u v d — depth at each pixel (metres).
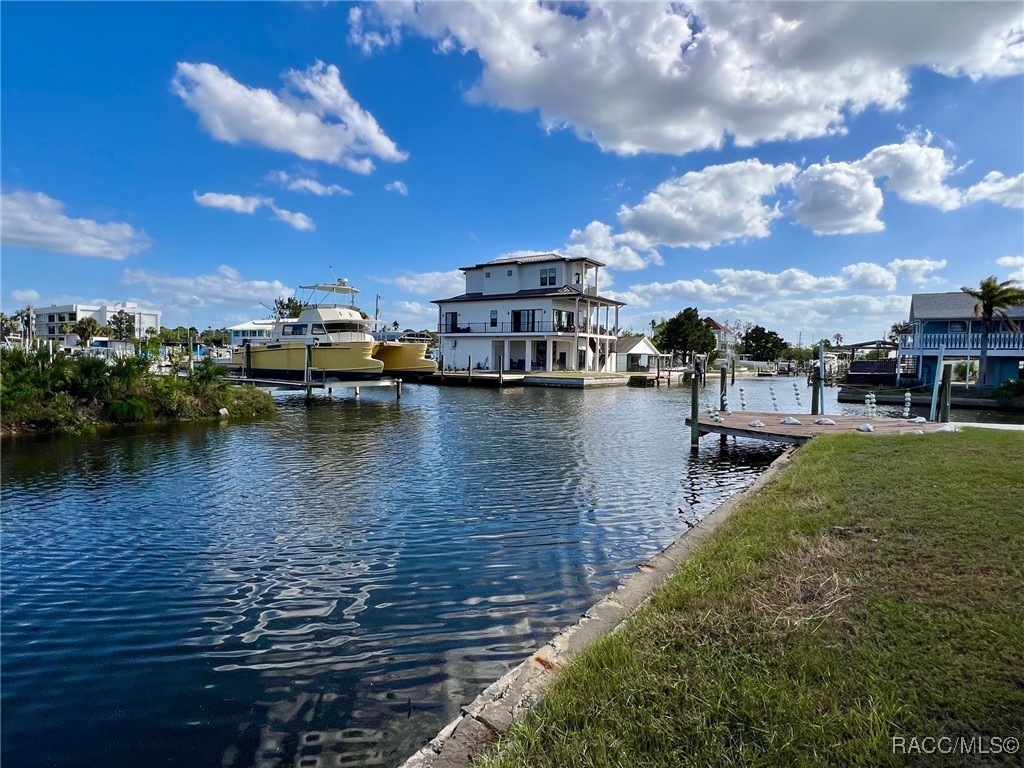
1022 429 11.01
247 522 7.62
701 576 3.93
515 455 12.83
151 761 3.15
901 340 36.69
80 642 4.51
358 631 4.62
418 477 10.44
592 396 31.58
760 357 91.06
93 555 6.43
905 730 2.21
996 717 2.25
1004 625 2.93
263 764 3.09
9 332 66.69
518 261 45.81
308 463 11.77
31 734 3.39
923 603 3.23
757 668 2.68
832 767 2.06
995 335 30.95
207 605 5.15
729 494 9.35
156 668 4.12
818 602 3.33
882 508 5.19
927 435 10.11
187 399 19.45
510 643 4.39
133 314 91.44
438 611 4.96
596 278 45.50
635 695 2.55
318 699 3.70
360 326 32.31
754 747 2.18
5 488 9.53
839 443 9.72
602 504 8.60
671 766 2.12
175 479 10.23
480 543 6.75
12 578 5.79
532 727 2.40
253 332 42.62
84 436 15.45
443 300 47.44
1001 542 4.11
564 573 5.82
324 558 6.30
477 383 38.69
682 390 39.06
